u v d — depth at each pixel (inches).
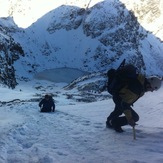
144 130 265.6
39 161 192.4
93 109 622.8
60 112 602.5
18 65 6550.2
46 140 255.6
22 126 329.4
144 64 7780.5
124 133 255.3
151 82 230.7
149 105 573.0
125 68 234.4
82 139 247.3
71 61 7554.1
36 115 529.7
